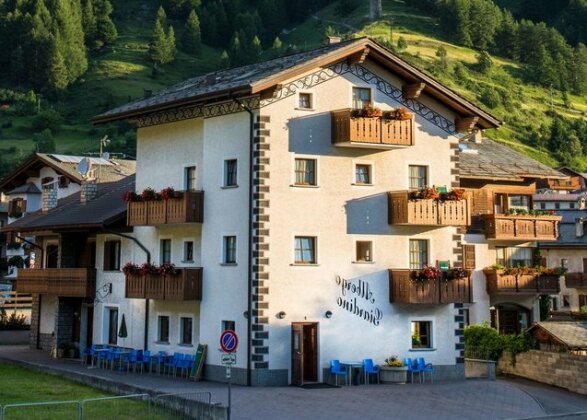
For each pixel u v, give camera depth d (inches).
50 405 924.0
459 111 1510.8
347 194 1408.7
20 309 2283.5
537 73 7426.2
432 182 1485.0
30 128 6791.3
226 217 1389.0
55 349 1723.7
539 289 1827.0
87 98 7667.3
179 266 1489.9
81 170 1871.3
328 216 1389.0
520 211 1872.5
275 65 1493.6
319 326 1362.0
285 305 1339.8
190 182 1492.4
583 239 2426.2
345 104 1423.5
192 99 1411.2
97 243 1711.4
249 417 1060.5
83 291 1674.5
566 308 2388.0
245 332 1332.4
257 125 1346.0
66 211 1813.5
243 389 1273.4
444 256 1480.1
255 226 1333.7
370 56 1440.7
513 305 1903.3
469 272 1446.9
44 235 1867.6
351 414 1107.3
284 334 1334.9
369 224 1422.2
